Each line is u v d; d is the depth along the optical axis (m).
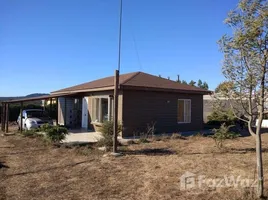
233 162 9.56
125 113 16.81
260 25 5.26
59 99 24.55
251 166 8.98
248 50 5.54
